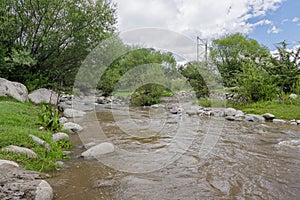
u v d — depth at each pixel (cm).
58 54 1166
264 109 941
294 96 1048
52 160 386
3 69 1020
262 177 342
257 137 582
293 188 306
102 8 1169
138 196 284
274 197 283
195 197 283
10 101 797
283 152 457
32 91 1027
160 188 308
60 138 504
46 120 574
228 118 846
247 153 455
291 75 1167
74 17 1088
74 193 287
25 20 1058
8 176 284
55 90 1176
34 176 309
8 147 364
